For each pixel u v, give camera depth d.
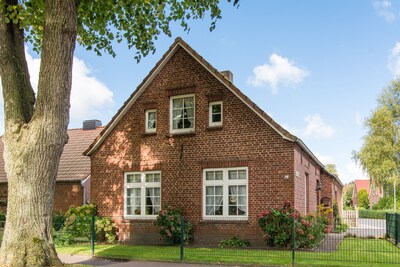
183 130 19.73
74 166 26.98
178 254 15.21
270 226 16.70
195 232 18.69
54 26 11.38
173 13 16.50
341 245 17.72
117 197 20.70
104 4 15.77
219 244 17.77
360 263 12.98
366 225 39.75
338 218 31.59
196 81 19.56
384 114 55.84
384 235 21.92
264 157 17.84
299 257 14.13
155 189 20.14
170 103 20.14
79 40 17.94
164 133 19.97
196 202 18.86
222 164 18.55
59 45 11.39
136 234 19.92
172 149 19.69
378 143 54.62
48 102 11.27
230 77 21.58
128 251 16.25
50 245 11.31
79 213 20.41
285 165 17.44
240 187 18.30
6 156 11.38
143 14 16.81
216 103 19.27
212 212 18.70
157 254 15.27
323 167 25.97
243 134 18.34
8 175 11.30
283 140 17.58
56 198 26.06
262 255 14.71
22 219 11.02
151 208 20.09
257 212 17.69
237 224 17.91
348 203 92.19
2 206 27.44
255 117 18.20
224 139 18.69
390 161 53.28
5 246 11.02
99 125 32.28
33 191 11.11
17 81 11.76
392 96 59.84
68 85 11.63
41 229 11.18
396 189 58.25
